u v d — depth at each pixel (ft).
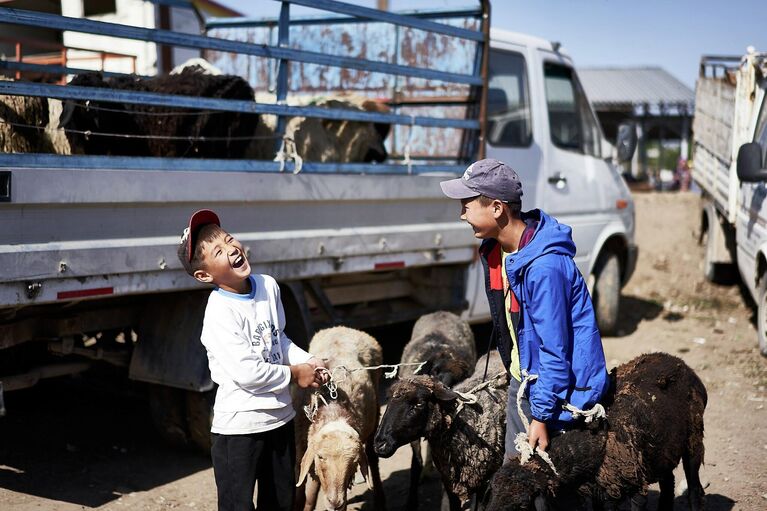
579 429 12.53
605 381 12.21
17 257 14.56
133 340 21.53
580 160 30.68
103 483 17.93
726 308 36.42
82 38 32.81
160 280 17.16
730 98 33.94
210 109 17.88
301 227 19.80
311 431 14.19
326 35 29.45
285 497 12.75
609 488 12.73
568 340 11.78
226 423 12.14
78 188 15.37
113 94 16.15
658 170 99.19
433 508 17.62
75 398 24.06
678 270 41.63
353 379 16.15
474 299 25.88
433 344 18.26
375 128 24.45
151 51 31.50
